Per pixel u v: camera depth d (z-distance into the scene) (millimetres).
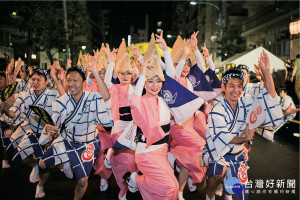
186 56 4383
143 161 3412
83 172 3811
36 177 4824
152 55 3441
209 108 5219
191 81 4887
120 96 4469
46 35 19922
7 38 18047
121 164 4082
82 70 3795
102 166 4582
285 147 7867
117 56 4535
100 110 3785
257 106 3449
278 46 20000
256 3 33688
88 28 44156
